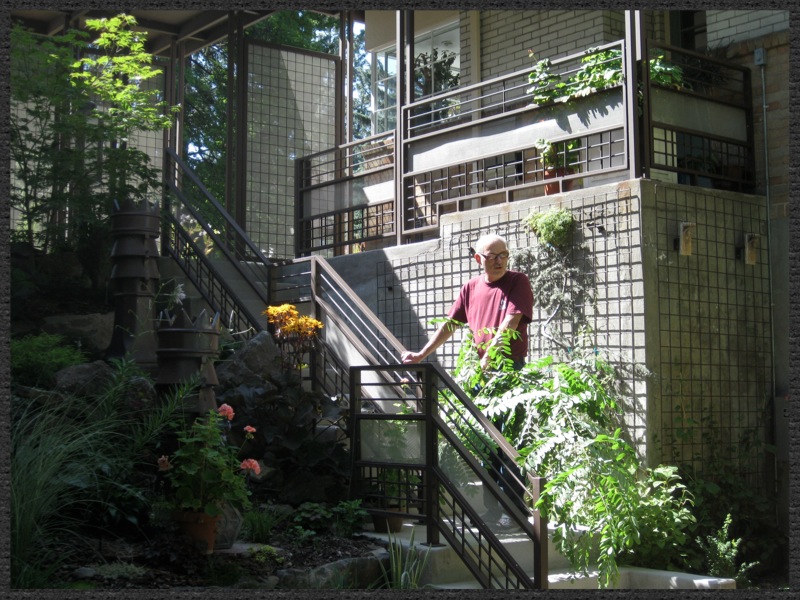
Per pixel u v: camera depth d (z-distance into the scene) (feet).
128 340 19.40
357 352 21.97
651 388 18.86
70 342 23.03
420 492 15.52
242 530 14.75
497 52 30.73
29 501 11.71
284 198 37.81
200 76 61.00
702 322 20.06
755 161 22.66
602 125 20.94
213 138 60.64
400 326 24.49
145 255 19.80
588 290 20.04
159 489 14.43
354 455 16.67
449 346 22.99
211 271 25.66
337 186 29.30
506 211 22.08
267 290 26.05
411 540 14.56
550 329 20.63
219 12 36.14
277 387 17.76
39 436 13.42
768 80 22.65
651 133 20.17
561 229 20.36
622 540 16.08
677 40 25.45
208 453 13.10
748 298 21.09
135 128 29.63
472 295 18.22
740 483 19.77
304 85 38.70
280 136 37.78
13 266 25.34
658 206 19.58
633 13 20.34
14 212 26.58
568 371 17.90
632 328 19.20
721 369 20.24
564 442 16.40
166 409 14.58
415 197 25.79
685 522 17.74
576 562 15.43
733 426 20.27
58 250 26.76
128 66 28.78
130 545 13.42
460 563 14.83
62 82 26.84
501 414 17.33
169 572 12.36
